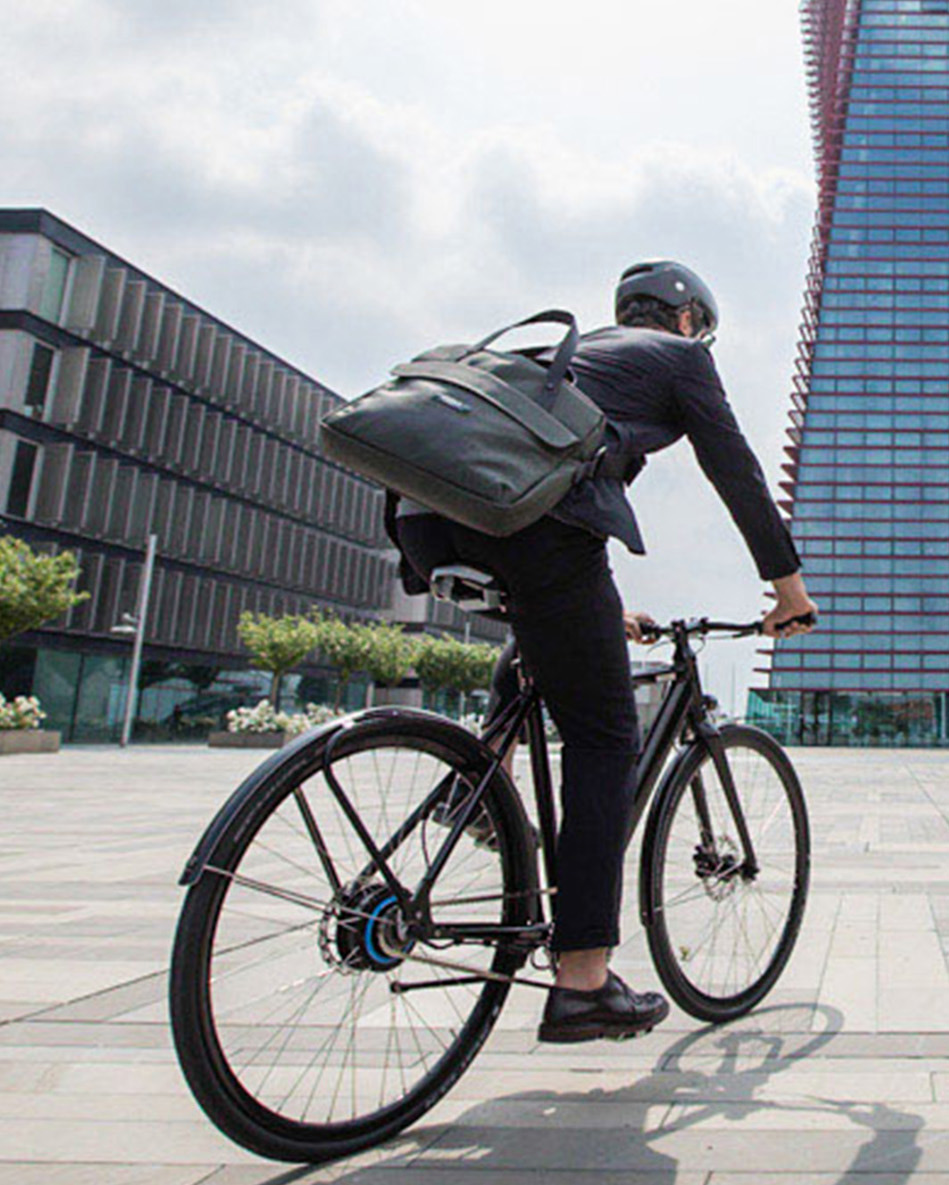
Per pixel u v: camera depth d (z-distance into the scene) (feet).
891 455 250.78
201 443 143.33
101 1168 5.46
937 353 261.03
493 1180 5.29
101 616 125.90
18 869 18.39
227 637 151.02
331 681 178.40
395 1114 5.87
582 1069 7.13
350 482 184.96
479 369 6.24
